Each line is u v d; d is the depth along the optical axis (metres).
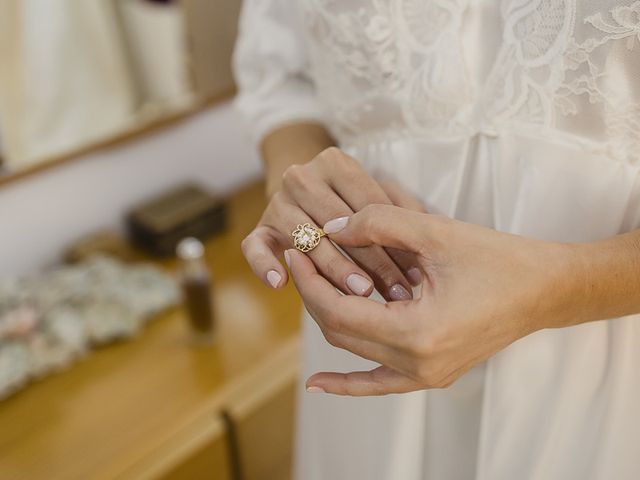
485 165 0.41
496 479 0.48
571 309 0.34
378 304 0.32
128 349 0.81
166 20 0.88
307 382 0.36
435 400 0.49
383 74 0.41
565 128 0.37
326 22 0.42
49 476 0.67
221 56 0.96
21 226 0.88
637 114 0.35
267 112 0.54
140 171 0.97
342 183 0.39
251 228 1.01
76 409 0.74
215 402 0.75
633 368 0.42
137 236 0.96
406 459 0.50
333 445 0.58
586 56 0.35
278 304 0.87
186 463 0.72
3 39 0.77
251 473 0.82
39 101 0.82
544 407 0.45
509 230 0.41
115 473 0.68
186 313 0.80
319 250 0.37
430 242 0.33
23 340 0.78
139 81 0.89
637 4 0.32
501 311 0.32
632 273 0.34
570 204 0.39
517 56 0.37
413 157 0.43
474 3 0.37
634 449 0.45
